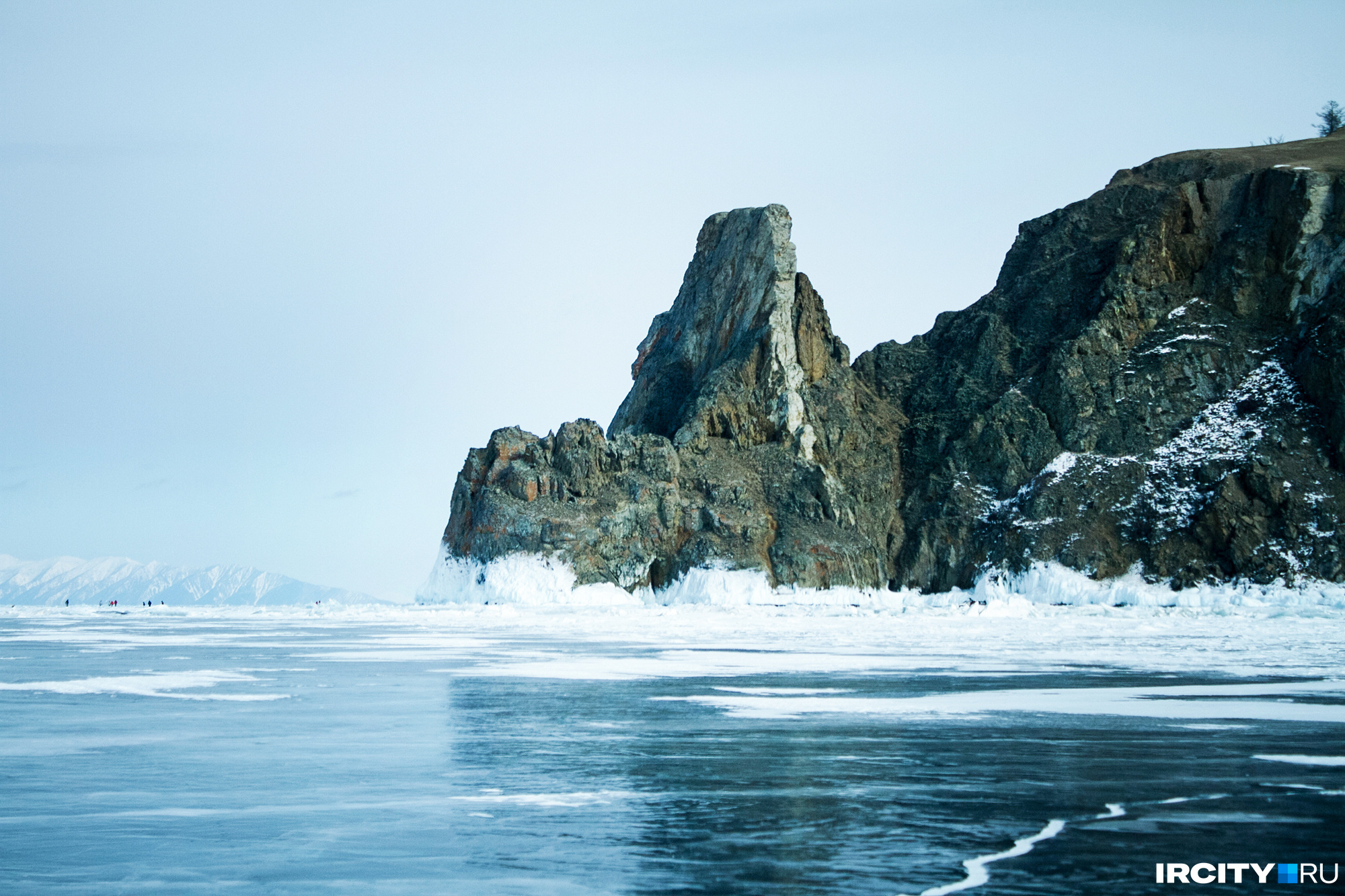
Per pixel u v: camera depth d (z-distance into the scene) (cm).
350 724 2525
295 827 1552
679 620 8500
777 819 1578
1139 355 13350
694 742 2273
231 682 3459
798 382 13562
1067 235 14862
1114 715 2666
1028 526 12450
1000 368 14100
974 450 13488
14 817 1617
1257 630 6925
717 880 1280
